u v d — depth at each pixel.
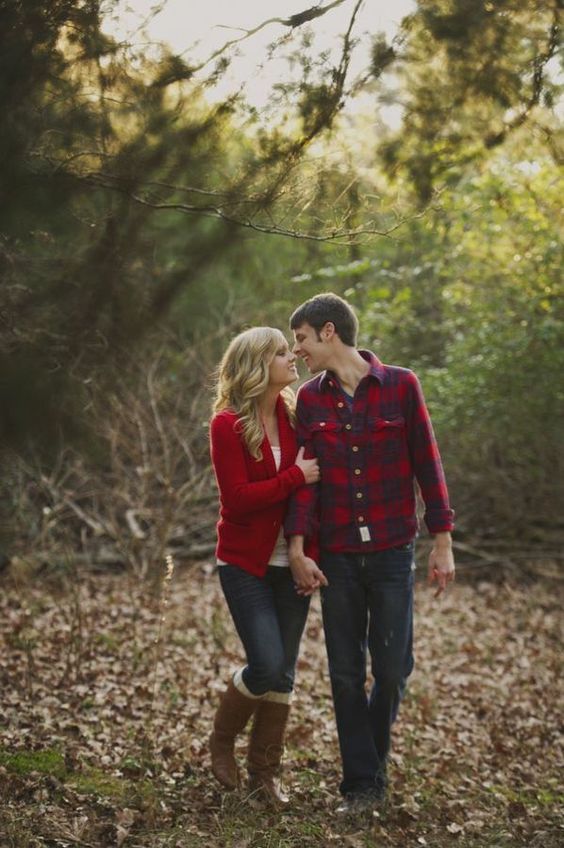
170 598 9.02
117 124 3.64
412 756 4.82
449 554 3.92
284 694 3.96
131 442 9.89
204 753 4.52
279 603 3.96
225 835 3.48
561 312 10.73
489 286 10.91
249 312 11.39
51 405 4.09
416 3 3.72
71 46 3.54
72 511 10.69
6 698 5.25
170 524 9.44
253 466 3.85
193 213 3.95
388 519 3.87
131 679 6.00
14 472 7.99
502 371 10.87
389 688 3.88
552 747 5.30
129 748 4.53
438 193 4.09
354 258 11.38
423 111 3.91
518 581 11.70
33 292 4.06
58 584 9.36
